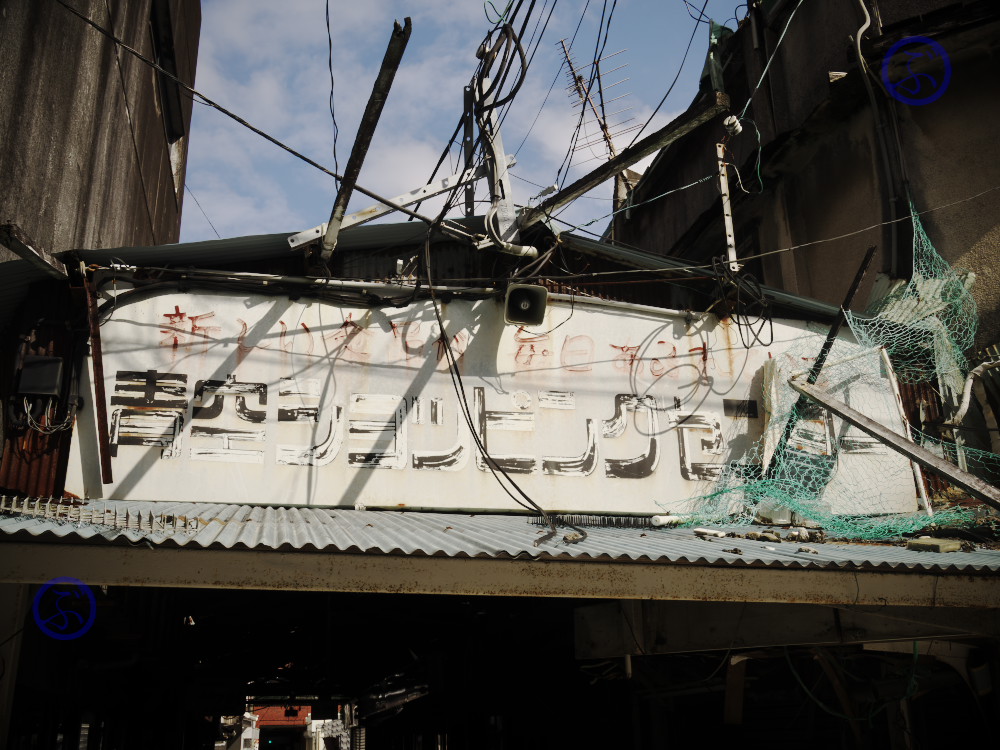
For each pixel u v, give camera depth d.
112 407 8.54
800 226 13.34
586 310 10.25
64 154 9.51
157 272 8.99
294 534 5.91
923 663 7.79
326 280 9.30
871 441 10.15
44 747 6.73
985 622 6.89
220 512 7.56
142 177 13.89
